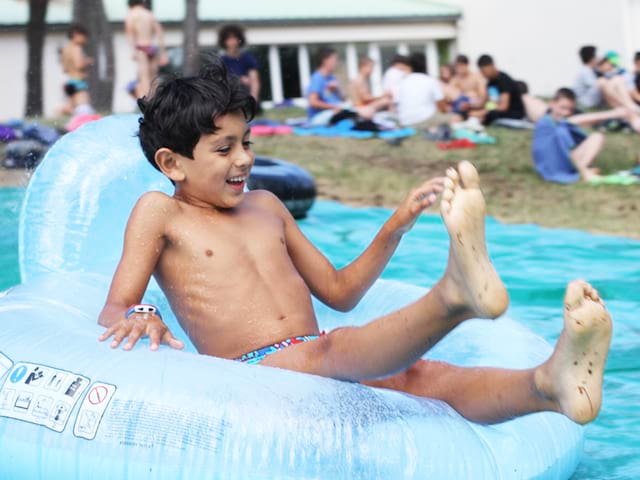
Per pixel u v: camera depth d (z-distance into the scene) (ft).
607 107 42.04
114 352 9.48
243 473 8.46
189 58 43.70
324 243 23.09
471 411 9.64
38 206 14.24
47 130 35.09
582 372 8.43
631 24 52.21
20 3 50.85
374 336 9.05
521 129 40.65
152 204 10.77
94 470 8.76
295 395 8.90
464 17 58.29
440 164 34.35
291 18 55.11
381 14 56.80
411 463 8.71
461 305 8.63
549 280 19.98
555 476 10.23
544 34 55.36
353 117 40.34
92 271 13.35
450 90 42.83
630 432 12.46
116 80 50.78
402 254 21.84
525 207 28.14
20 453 9.12
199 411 8.73
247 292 10.62
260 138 38.86
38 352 9.71
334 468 8.52
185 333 11.32
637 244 23.24
